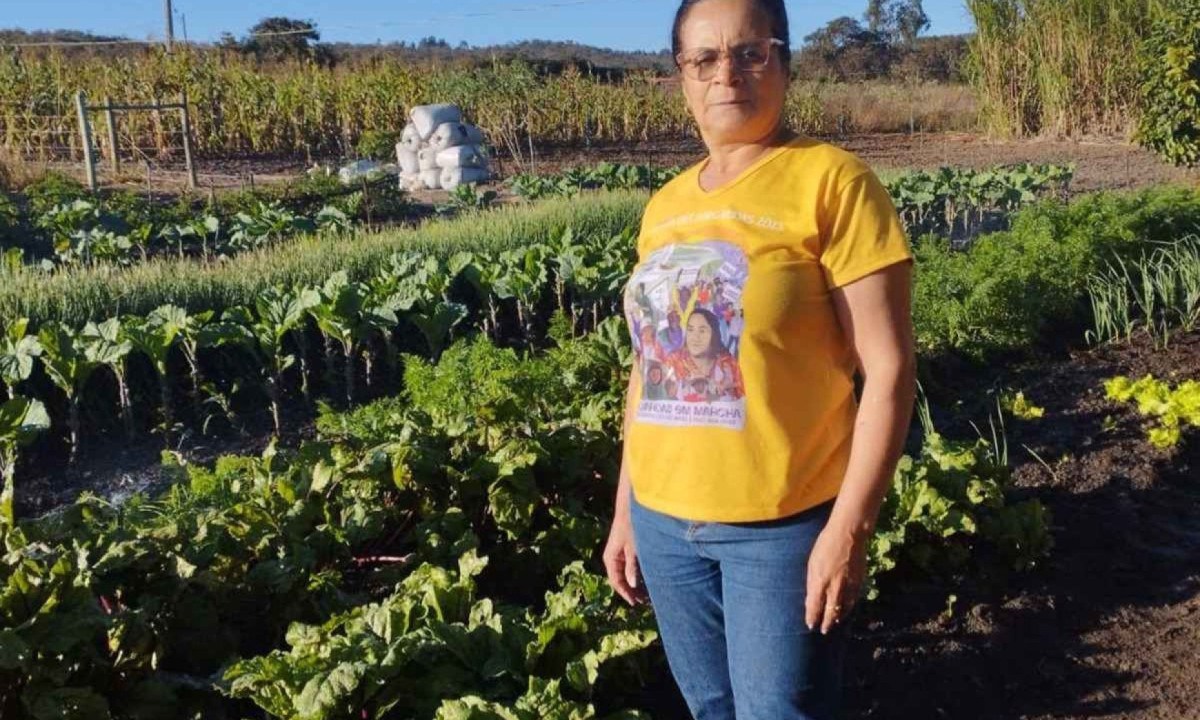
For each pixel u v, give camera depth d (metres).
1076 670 4.52
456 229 14.67
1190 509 6.12
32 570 3.77
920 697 4.35
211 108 29.52
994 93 33.56
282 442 8.60
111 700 3.78
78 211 16.83
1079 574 5.31
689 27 2.58
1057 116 32.34
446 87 33.28
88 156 20.98
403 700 3.75
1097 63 31.53
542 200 19.38
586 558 5.05
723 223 2.53
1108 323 9.29
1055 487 6.34
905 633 4.79
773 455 2.50
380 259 12.71
